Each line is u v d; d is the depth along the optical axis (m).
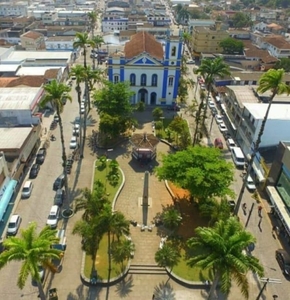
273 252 45.47
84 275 40.38
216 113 86.06
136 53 85.12
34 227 29.78
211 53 131.88
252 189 57.78
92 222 37.88
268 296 39.31
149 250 44.66
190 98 96.06
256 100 73.50
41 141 70.25
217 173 46.03
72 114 83.69
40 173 59.78
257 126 61.03
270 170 55.28
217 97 92.19
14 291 38.56
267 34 155.75
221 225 31.16
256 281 41.22
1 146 55.94
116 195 54.41
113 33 147.00
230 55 122.94
